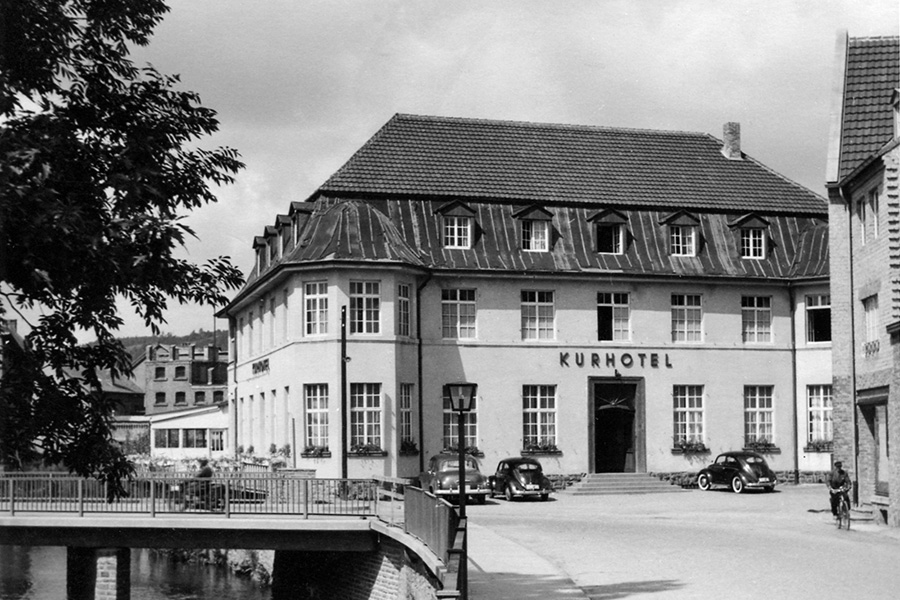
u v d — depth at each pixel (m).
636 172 53.53
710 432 51.22
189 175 17.05
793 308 52.56
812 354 52.00
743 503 42.72
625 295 50.97
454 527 18.78
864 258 36.72
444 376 48.28
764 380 52.03
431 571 21.72
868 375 36.25
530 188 50.97
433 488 42.84
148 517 32.16
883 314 34.78
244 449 56.19
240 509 32.44
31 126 15.61
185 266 16.72
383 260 45.41
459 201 48.94
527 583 21.00
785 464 52.00
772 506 41.12
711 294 51.72
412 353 47.22
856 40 41.41
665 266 51.06
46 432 16.75
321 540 30.97
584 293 50.22
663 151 55.22
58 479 33.00
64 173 16.05
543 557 25.30
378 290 45.72
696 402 51.44
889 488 33.94
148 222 15.41
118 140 16.88
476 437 48.47
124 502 32.75
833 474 32.88
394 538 27.17
